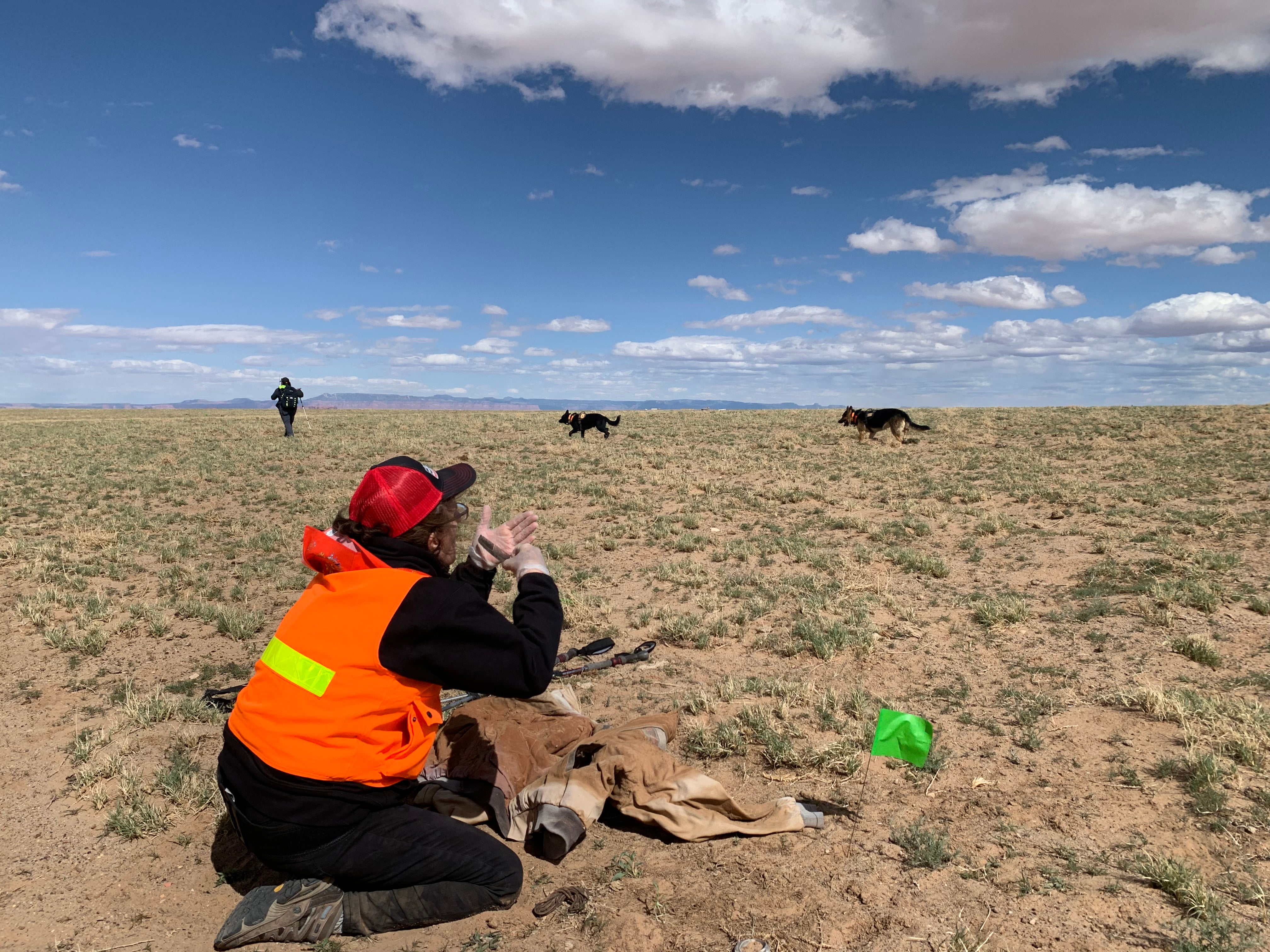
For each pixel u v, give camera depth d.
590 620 6.98
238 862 3.44
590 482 15.06
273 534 10.52
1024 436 21.27
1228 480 13.20
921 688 5.25
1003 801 3.66
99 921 3.05
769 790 3.90
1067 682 5.16
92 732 4.75
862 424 21.38
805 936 2.74
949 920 2.78
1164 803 3.53
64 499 13.51
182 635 6.64
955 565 8.70
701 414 37.25
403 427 29.28
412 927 2.88
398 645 2.61
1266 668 5.21
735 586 7.93
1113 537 9.27
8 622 6.89
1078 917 2.75
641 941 2.74
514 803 3.45
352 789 2.72
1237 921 2.69
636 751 3.54
